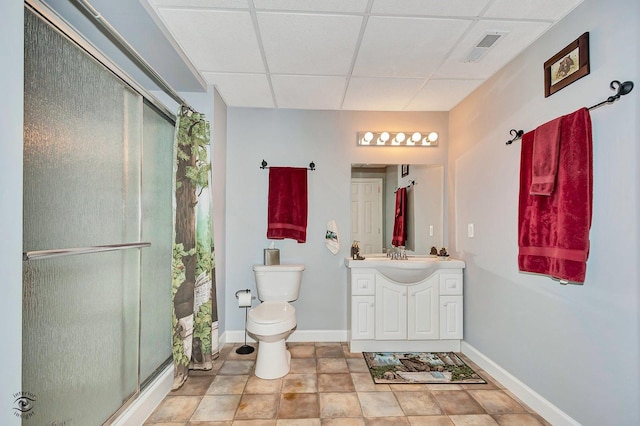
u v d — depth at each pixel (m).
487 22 1.84
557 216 1.72
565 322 1.79
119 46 1.64
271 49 2.16
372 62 2.32
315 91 2.83
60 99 1.32
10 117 1.02
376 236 3.27
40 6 1.19
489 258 2.53
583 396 1.67
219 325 2.99
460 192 3.02
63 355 1.35
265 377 2.40
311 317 3.22
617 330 1.49
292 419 1.90
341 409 2.01
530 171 1.96
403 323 2.91
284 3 1.68
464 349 2.90
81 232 1.45
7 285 1.01
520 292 2.16
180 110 2.29
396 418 1.92
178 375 2.21
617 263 1.49
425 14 1.77
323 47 2.12
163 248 2.31
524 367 2.12
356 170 3.28
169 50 2.07
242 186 3.21
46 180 1.26
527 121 2.10
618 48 1.48
